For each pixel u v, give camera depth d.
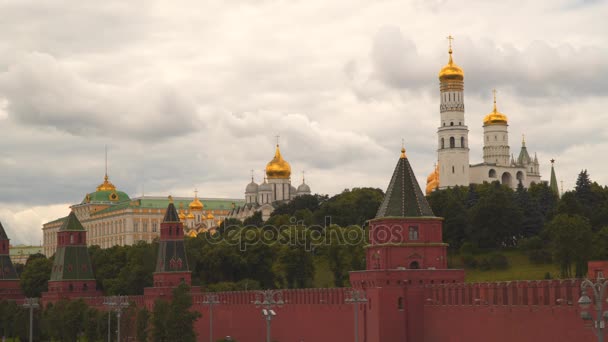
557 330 122.25
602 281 116.12
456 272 154.50
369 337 155.50
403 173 159.62
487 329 136.62
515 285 131.50
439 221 156.88
